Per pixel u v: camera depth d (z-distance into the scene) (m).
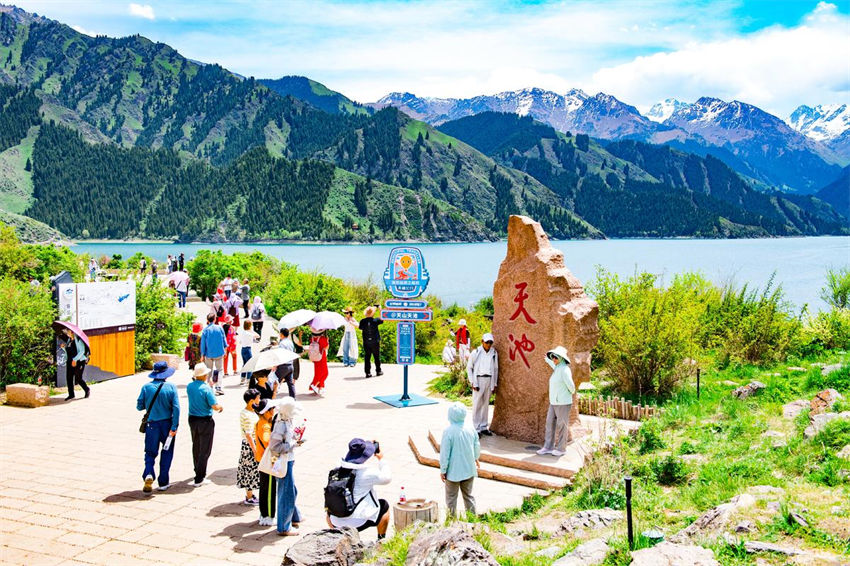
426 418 13.99
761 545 5.73
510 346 12.00
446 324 29.77
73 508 8.80
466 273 106.19
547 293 11.34
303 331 24.69
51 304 16.61
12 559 7.20
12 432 12.55
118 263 50.31
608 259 151.75
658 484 9.02
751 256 164.62
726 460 9.30
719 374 16.66
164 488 9.60
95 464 10.73
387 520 7.64
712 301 19.33
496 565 5.57
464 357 17.28
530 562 6.05
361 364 21.81
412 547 6.07
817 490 7.48
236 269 39.19
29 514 8.55
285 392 16.66
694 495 8.16
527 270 11.66
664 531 7.03
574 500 8.98
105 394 15.89
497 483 10.22
